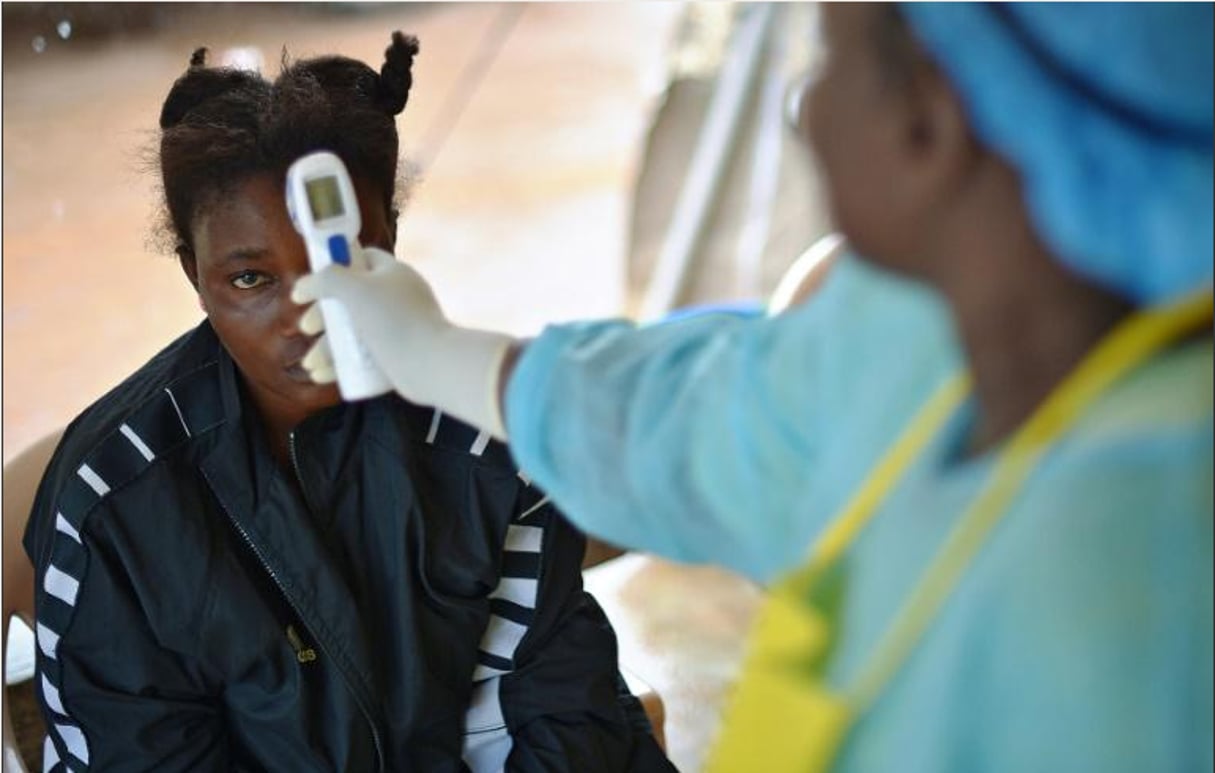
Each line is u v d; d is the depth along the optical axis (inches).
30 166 139.9
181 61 158.4
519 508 39.3
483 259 141.7
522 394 25.0
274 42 166.7
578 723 40.9
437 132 169.2
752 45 109.8
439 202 153.2
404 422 38.6
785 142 104.0
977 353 18.5
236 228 34.5
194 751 37.9
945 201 18.2
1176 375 17.2
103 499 36.1
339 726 38.0
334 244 30.3
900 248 19.1
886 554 18.9
